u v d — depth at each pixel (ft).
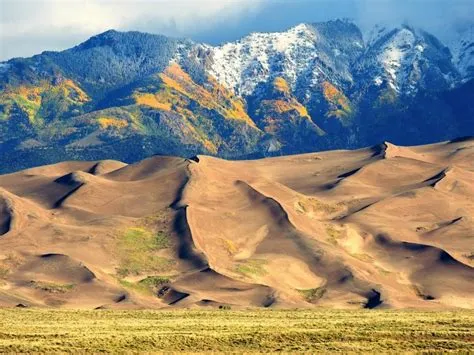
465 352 614.34
